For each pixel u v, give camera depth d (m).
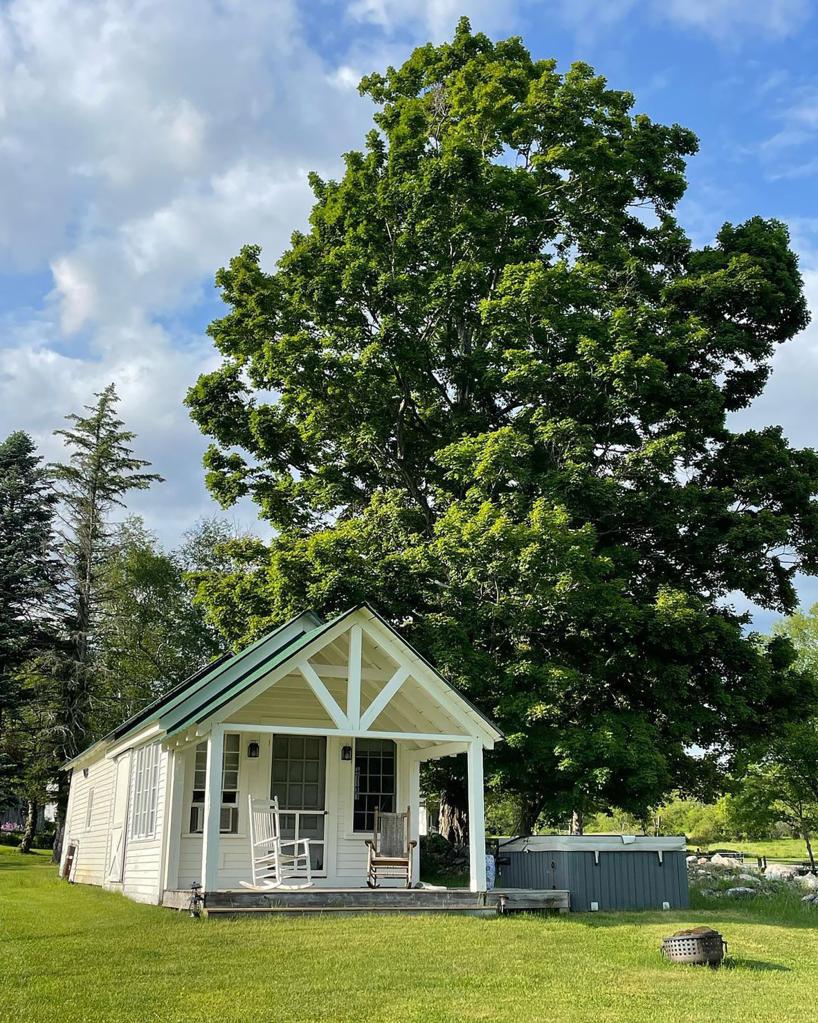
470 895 13.47
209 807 12.52
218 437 25.38
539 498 19.30
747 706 19.83
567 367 19.97
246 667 15.85
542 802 19.44
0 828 50.94
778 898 16.89
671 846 15.47
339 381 22.92
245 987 8.09
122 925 11.37
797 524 21.73
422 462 25.12
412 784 16.66
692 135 26.45
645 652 19.58
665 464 19.97
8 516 42.22
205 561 44.72
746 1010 7.77
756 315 22.80
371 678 14.60
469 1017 7.26
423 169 22.50
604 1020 7.29
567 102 24.36
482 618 18.61
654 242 25.33
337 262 23.20
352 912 12.67
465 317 23.97
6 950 9.62
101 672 39.28
